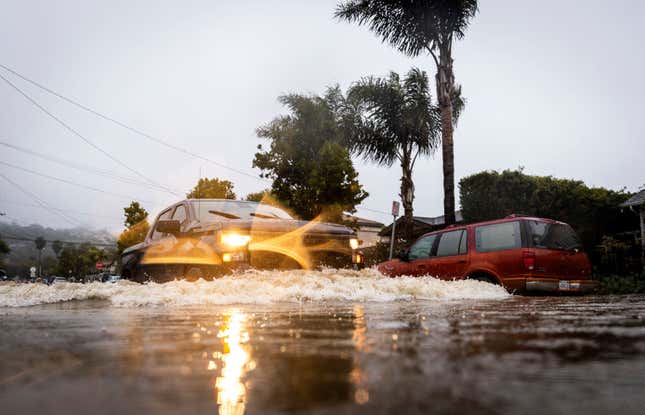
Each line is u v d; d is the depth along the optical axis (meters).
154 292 3.37
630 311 2.16
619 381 0.63
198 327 1.50
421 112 15.15
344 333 1.27
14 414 0.46
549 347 0.95
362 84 15.90
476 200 17.02
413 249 7.72
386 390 0.57
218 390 0.57
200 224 5.71
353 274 4.99
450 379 0.63
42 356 0.87
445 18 12.36
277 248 5.36
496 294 4.75
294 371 0.69
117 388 0.58
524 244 6.20
